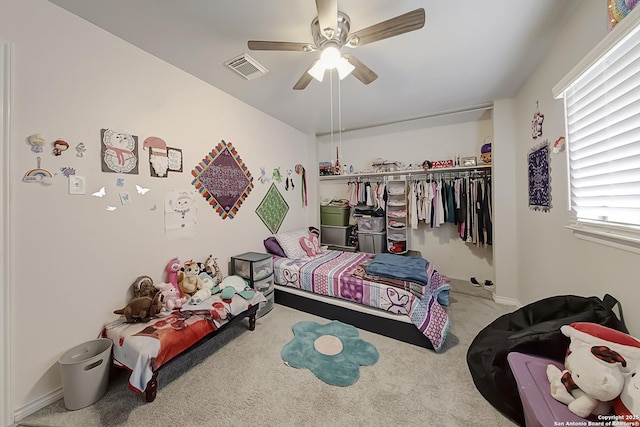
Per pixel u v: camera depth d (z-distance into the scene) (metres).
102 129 1.63
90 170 1.57
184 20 1.54
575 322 1.19
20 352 1.30
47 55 1.39
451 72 2.16
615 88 1.18
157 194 1.96
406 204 3.60
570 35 1.54
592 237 1.39
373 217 3.75
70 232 1.49
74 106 1.50
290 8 1.44
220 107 2.51
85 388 1.37
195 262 2.20
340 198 4.41
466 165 3.21
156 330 1.56
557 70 1.73
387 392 1.48
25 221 1.32
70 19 1.47
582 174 1.49
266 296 2.61
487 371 1.39
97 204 1.61
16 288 1.29
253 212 2.98
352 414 1.33
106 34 1.64
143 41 1.74
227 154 2.60
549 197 1.90
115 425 1.27
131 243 1.80
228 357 1.83
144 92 1.86
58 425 1.26
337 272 2.47
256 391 1.50
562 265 1.74
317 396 1.46
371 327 2.17
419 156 3.77
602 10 1.26
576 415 0.90
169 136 2.04
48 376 1.39
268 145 3.23
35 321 1.35
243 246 2.83
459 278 3.56
